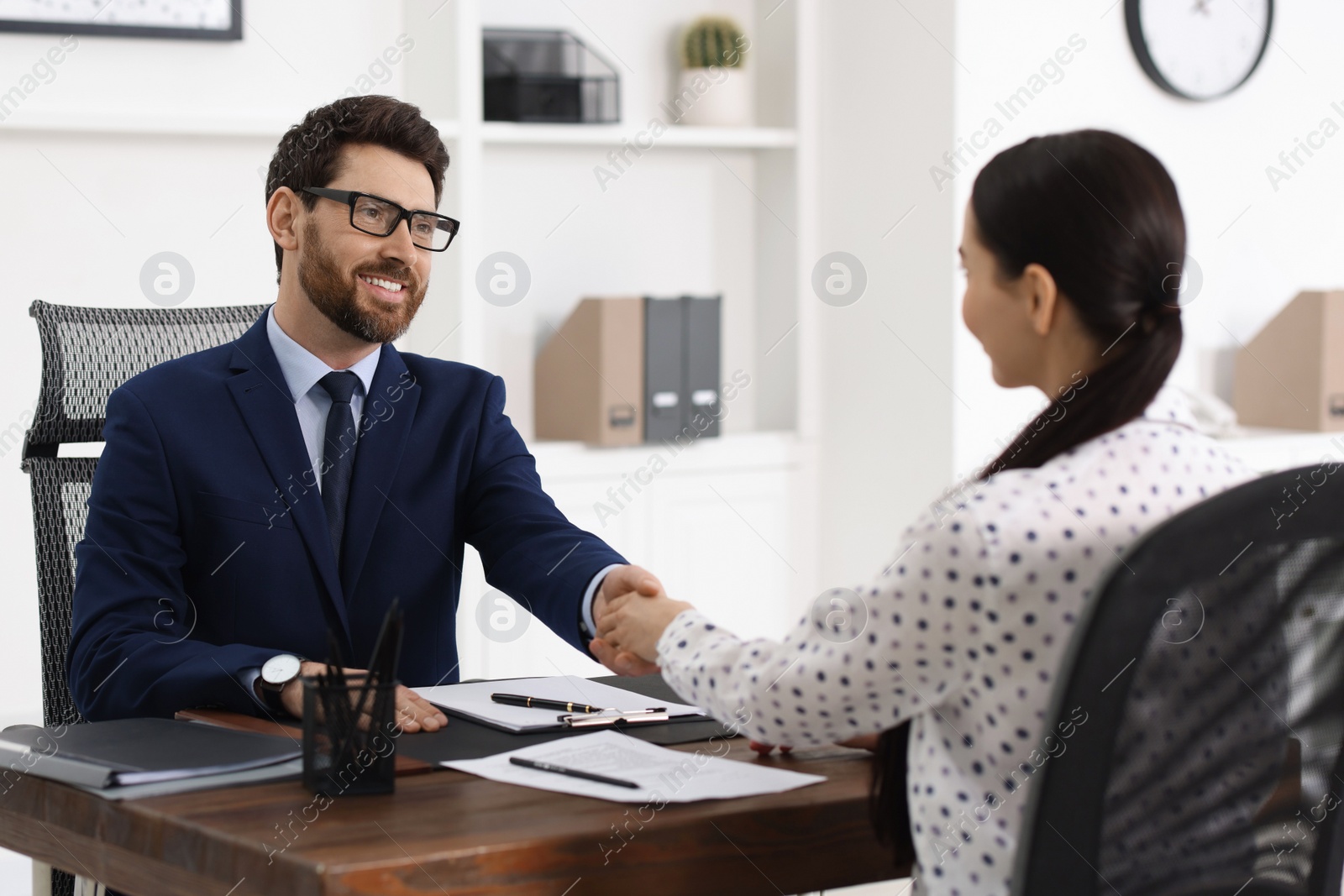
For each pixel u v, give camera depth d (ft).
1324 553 2.78
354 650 5.33
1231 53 10.96
